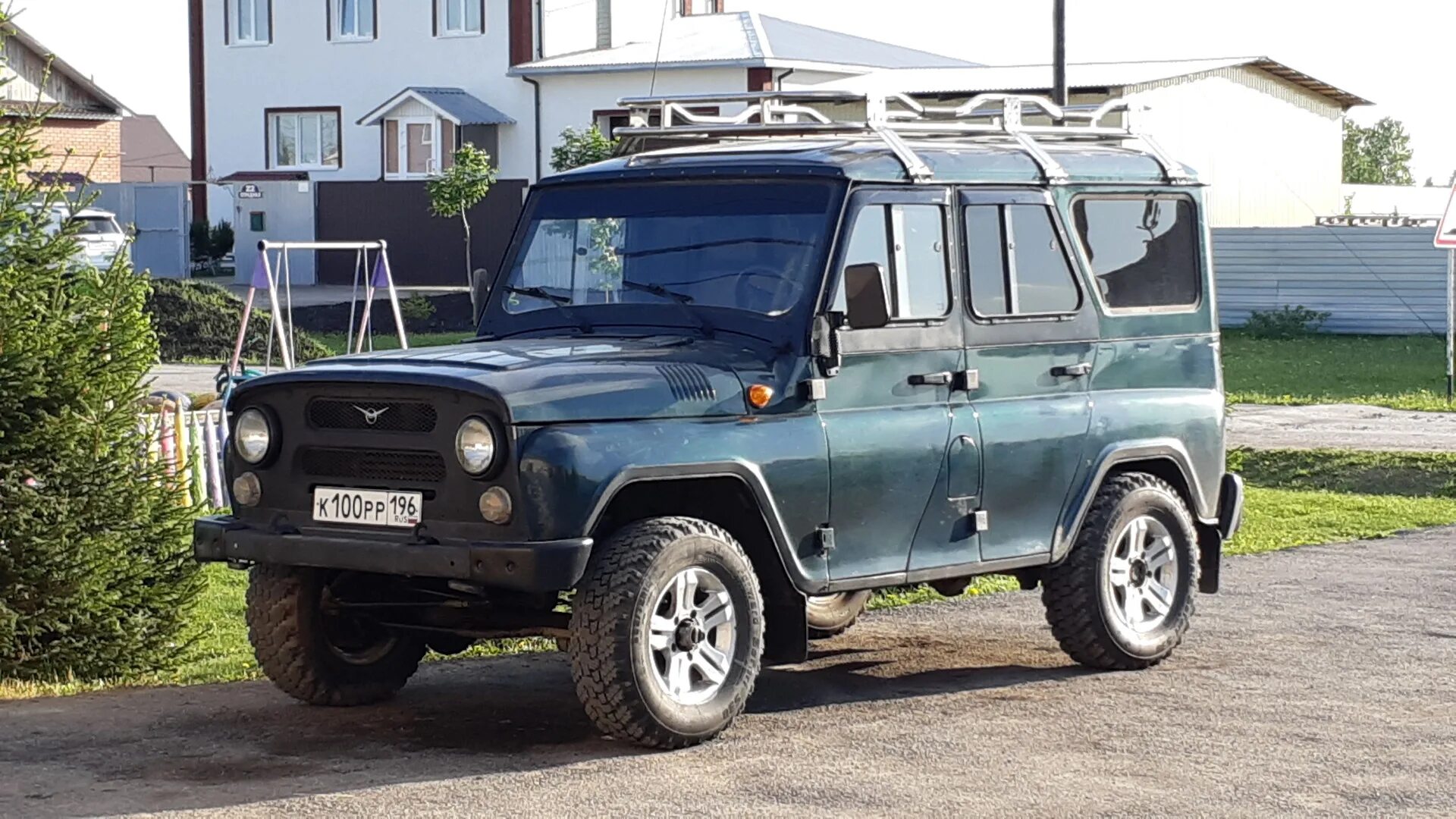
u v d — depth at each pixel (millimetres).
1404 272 39062
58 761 6930
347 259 48250
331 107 50531
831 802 6367
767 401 7434
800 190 7832
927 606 10852
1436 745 7297
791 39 46625
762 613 7328
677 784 6578
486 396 6781
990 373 8297
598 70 45719
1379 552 13180
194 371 28094
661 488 7441
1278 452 19312
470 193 43500
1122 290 8984
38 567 8625
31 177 9180
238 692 8406
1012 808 6316
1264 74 46562
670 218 8086
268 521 7438
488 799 6363
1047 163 8672
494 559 6746
